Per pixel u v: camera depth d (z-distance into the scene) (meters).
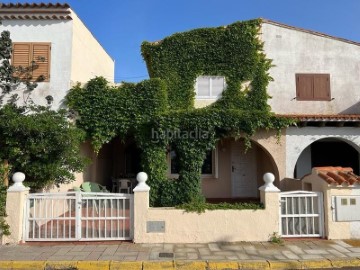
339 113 13.55
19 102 11.15
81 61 12.70
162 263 6.27
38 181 8.88
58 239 7.54
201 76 13.02
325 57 13.80
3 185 8.09
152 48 13.16
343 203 7.81
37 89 11.28
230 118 11.28
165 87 11.77
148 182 11.16
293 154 11.82
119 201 7.76
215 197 14.10
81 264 6.26
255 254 6.77
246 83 13.10
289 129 11.93
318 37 13.86
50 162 8.87
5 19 11.42
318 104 13.57
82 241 7.57
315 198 7.95
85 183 11.53
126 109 11.42
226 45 13.11
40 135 8.73
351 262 6.43
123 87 11.57
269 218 7.69
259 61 13.25
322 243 7.47
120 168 16.34
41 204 7.68
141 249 7.08
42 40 11.48
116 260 6.38
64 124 9.61
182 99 12.89
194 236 7.58
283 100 13.48
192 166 11.05
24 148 8.76
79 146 11.05
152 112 11.43
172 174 13.66
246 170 14.28
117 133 11.70
